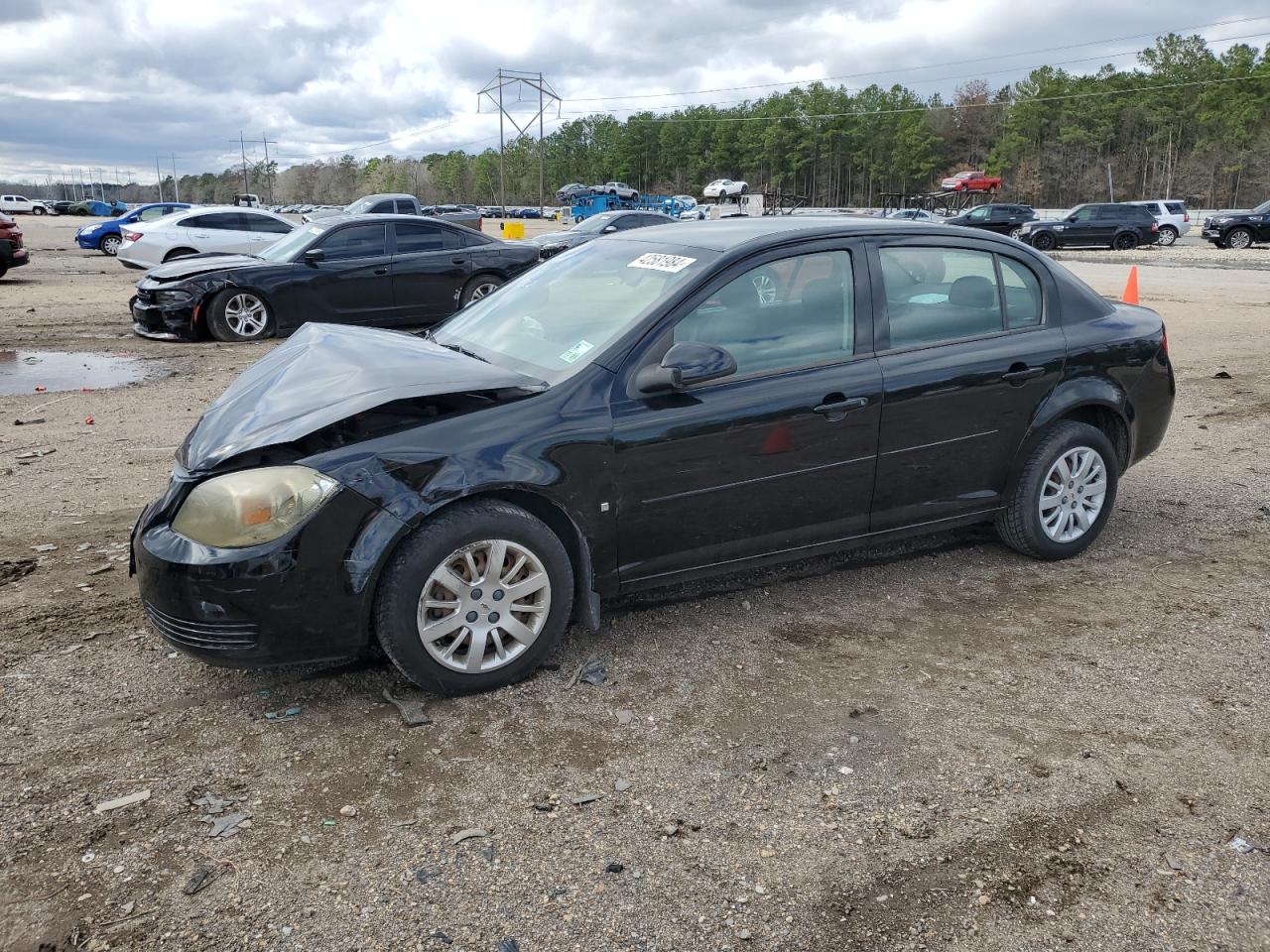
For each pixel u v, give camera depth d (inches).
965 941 93.8
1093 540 197.8
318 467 125.7
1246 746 127.2
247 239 794.8
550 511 141.4
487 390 135.3
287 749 124.1
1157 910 97.9
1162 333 196.7
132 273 890.1
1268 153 3543.3
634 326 146.3
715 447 148.0
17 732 126.9
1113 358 185.9
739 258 153.6
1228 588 177.6
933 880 101.9
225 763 121.0
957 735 129.2
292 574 124.0
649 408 143.6
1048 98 4402.1
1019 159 4613.7
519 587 136.9
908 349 165.8
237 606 123.3
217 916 95.4
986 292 176.4
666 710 134.6
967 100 5521.7
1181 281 812.0
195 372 384.2
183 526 126.5
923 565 188.4
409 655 131.0
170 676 142.3
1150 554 194.4
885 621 163.9
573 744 126.0
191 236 775.1
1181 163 4045.3
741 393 149.9
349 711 133.6
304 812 111.5
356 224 481.1
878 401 160.4
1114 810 113.7
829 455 158.4
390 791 115.6
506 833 108.4
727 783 117.9
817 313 158.9
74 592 170.2
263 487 124.5
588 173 6254.9
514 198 6417.3
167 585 124.7
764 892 99.9
